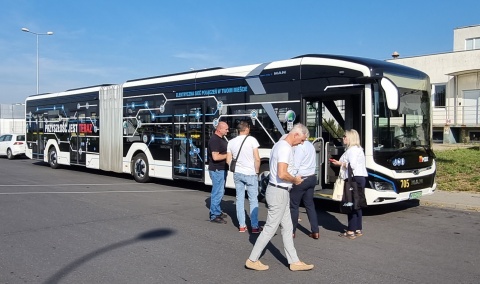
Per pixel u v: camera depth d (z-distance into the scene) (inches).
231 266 222.7
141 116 547.2
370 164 329.1
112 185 532.1
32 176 626.8
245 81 422.9
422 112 374.6
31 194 448.1
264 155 402.9
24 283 196.4
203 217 342.3
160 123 517.3
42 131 772.0
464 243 272.8
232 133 431.2
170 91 504.7
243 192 295.3
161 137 516.4
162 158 514.9
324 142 381.4
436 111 1072.8
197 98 470.3
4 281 198.7
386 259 236.8
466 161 653.3
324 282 200.1
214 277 206.1
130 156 566.6
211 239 275.7
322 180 375.9
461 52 1039.0
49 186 513.3
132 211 364.2
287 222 217.2
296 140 221.9
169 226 310.3
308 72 372.2
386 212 377.1
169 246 259.0
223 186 322.3
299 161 274.1
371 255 244.5
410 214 368.2
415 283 199.9
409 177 345.4
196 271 214.5
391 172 333.4
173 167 498.6
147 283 197.5
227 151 300.8
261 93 407.2
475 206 388.2
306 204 283.1
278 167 211.0
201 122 465.1
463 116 1031.6
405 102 356.2
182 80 490.0
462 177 539.5
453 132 1053.8
